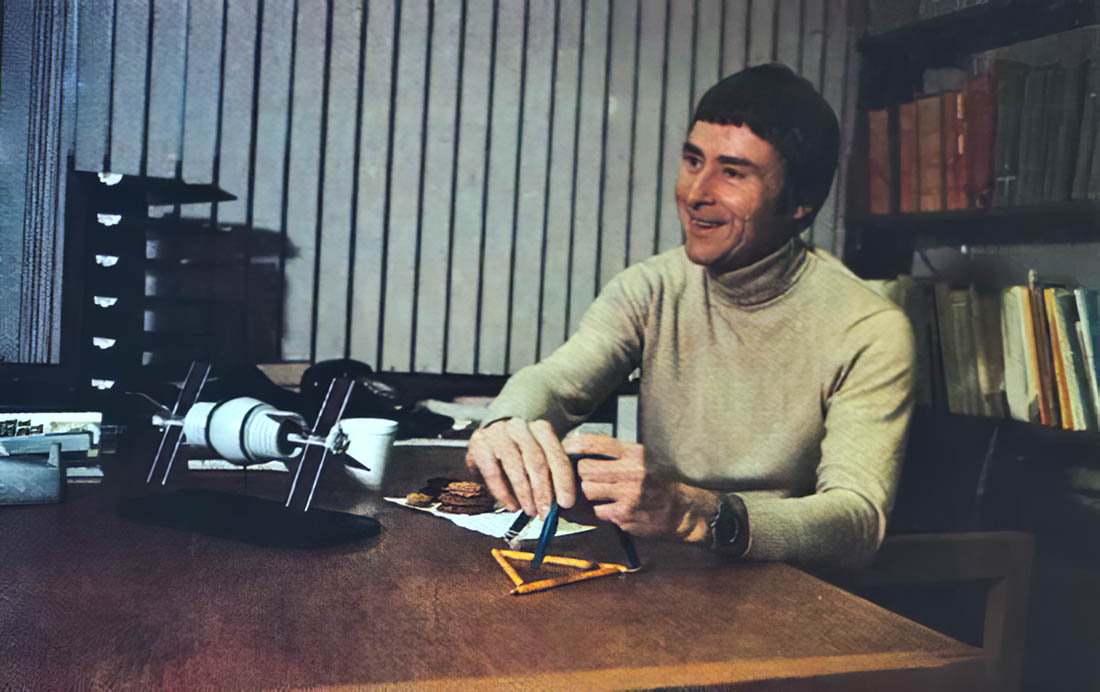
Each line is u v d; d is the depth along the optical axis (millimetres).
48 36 1918
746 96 1764
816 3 2115
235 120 2125
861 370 1553
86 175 1775
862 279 1817
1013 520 1658
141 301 1835
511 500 1044
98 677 582
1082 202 1602
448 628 704
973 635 1394
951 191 1814
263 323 2145
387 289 2221
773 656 663
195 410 1118
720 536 961
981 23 1910
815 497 1179
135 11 2035
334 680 589
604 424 1995
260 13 2125
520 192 2270
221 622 698
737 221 1718
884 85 2068
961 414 1731
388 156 2205
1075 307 1604
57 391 1709
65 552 886
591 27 2273
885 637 716
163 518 1026
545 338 2295
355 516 1062
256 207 2143
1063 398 1614
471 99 2236
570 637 692
